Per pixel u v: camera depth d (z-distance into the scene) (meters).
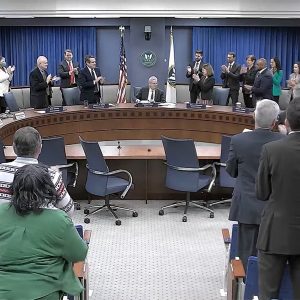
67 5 11.35
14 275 2.03
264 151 2.55
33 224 2.06
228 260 3.39
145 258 4.61
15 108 8.27
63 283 2.12
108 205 5.69
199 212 5.92
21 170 2.14
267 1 11.41
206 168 5.76
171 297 3.88
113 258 4.61
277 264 2.54
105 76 12.80
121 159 6.17
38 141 2.64
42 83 8.95
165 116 8.55
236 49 12.73
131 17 11.86
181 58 12.73
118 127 8.58
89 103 9.27
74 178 5.86
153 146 6.61
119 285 4.08
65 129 8.27
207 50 12.66
